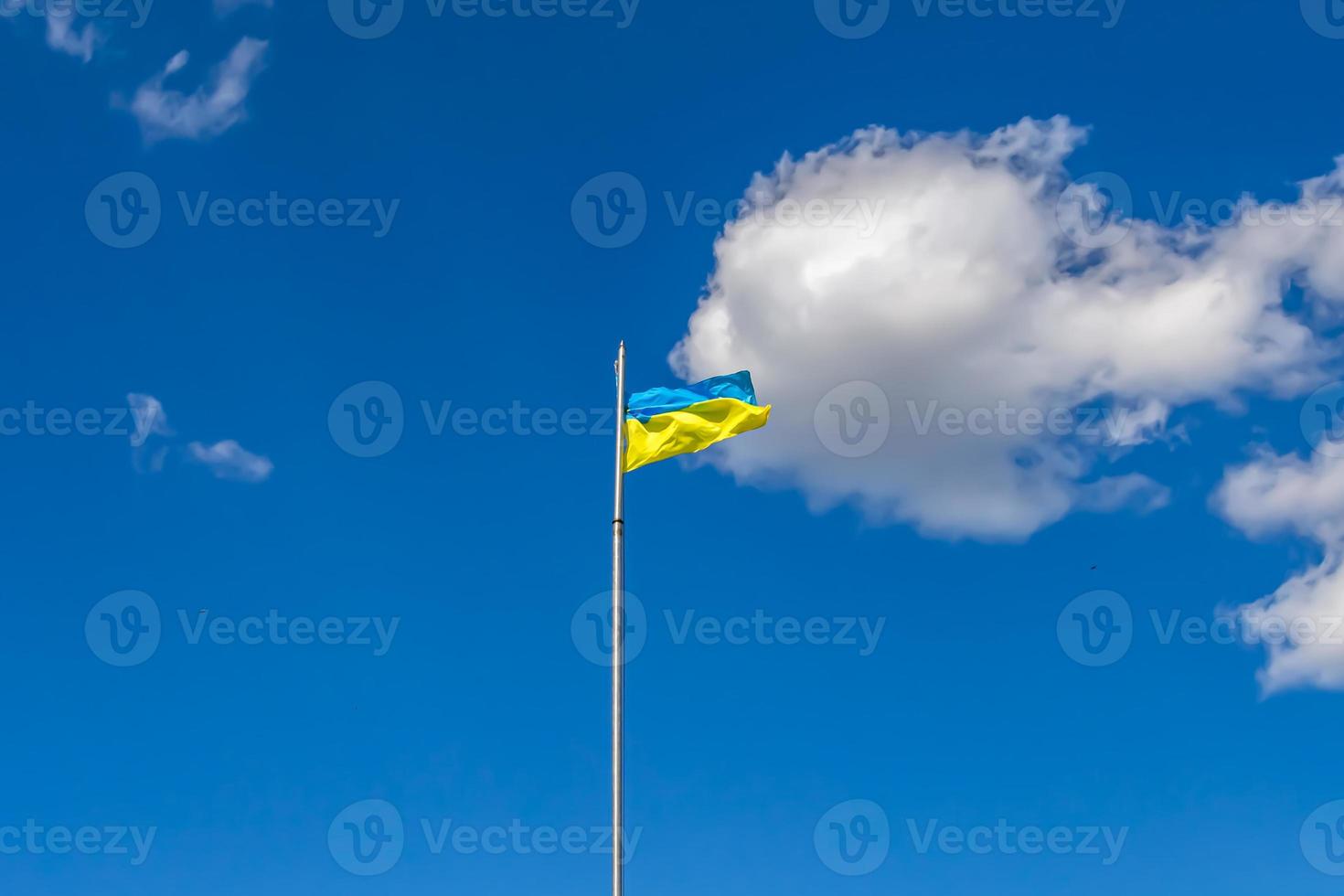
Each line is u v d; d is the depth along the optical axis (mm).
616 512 21516
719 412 23484
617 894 16578
